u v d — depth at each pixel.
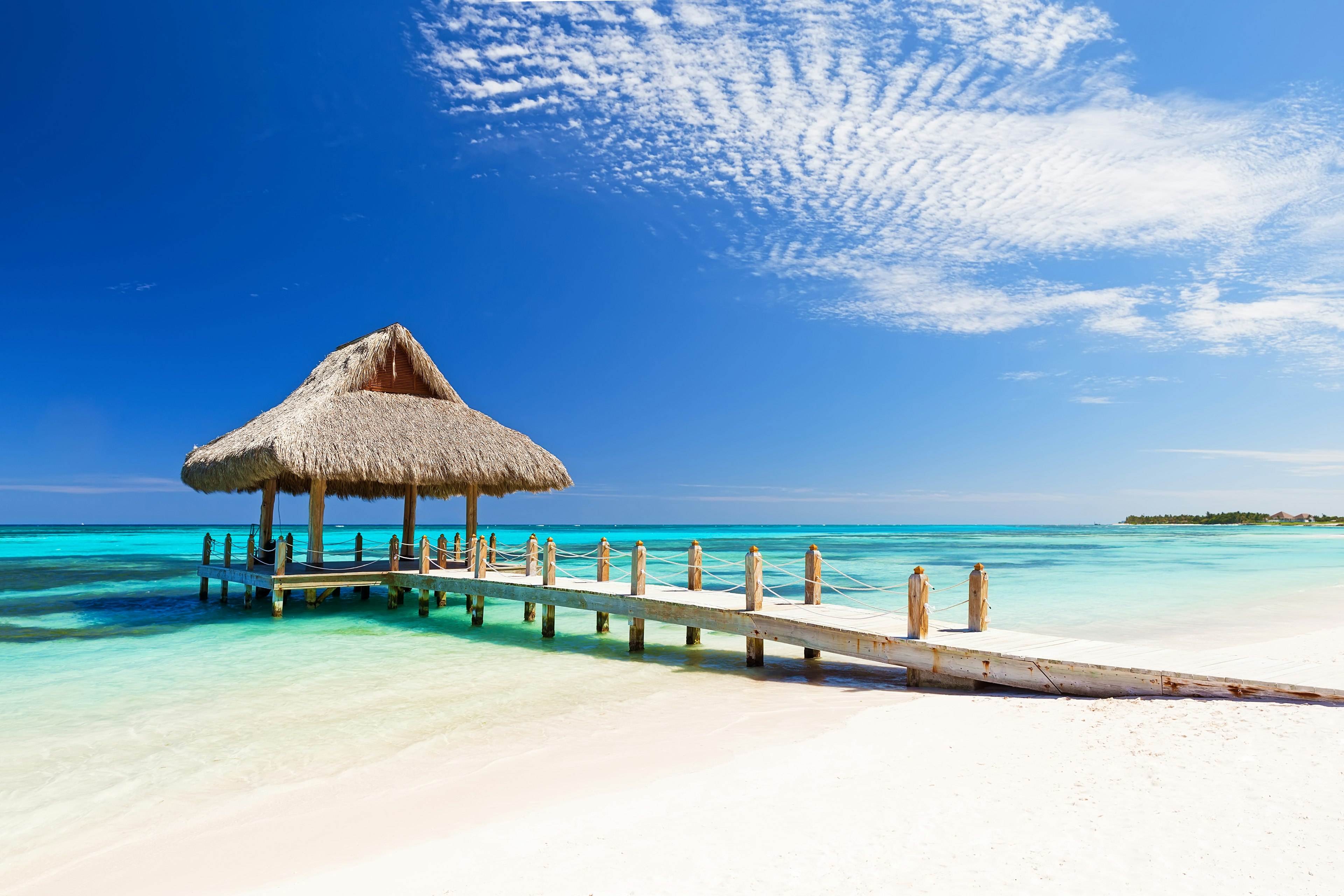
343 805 6.04
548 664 12.18
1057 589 23.92
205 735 8.08
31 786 6.59
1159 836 4.32
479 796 6.14
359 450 17.03
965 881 3.93
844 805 5.32
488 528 147.62
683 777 6.38
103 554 44.06
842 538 84.69
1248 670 8.03
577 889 4.18
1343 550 55.31
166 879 4.82
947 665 9.41
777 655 12.94
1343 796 4.73
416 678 11.04
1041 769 5.84
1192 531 132.38
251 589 19.23
